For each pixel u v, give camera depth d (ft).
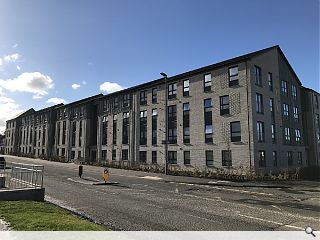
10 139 301.22
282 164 109.29
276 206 43.83
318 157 132.46
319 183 78.89
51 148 221.87
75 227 26.53
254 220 33.91
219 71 105.70
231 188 67.10
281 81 118.21
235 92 99.71
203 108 109.29
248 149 93.61
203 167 106.22
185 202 45.93
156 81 133.39
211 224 31.50
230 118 99.91
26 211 32.40
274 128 107.96
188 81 116.88
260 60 104.58
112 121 156.76
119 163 145.69
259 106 100.68
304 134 133.08
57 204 42.01
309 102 134.51
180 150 115.65
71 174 97.86
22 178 50.14
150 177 93.50
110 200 46.57
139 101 140.67
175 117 120.16
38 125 246.47
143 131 136.36
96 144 176.35
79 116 188.44
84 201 45.27
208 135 106.32
